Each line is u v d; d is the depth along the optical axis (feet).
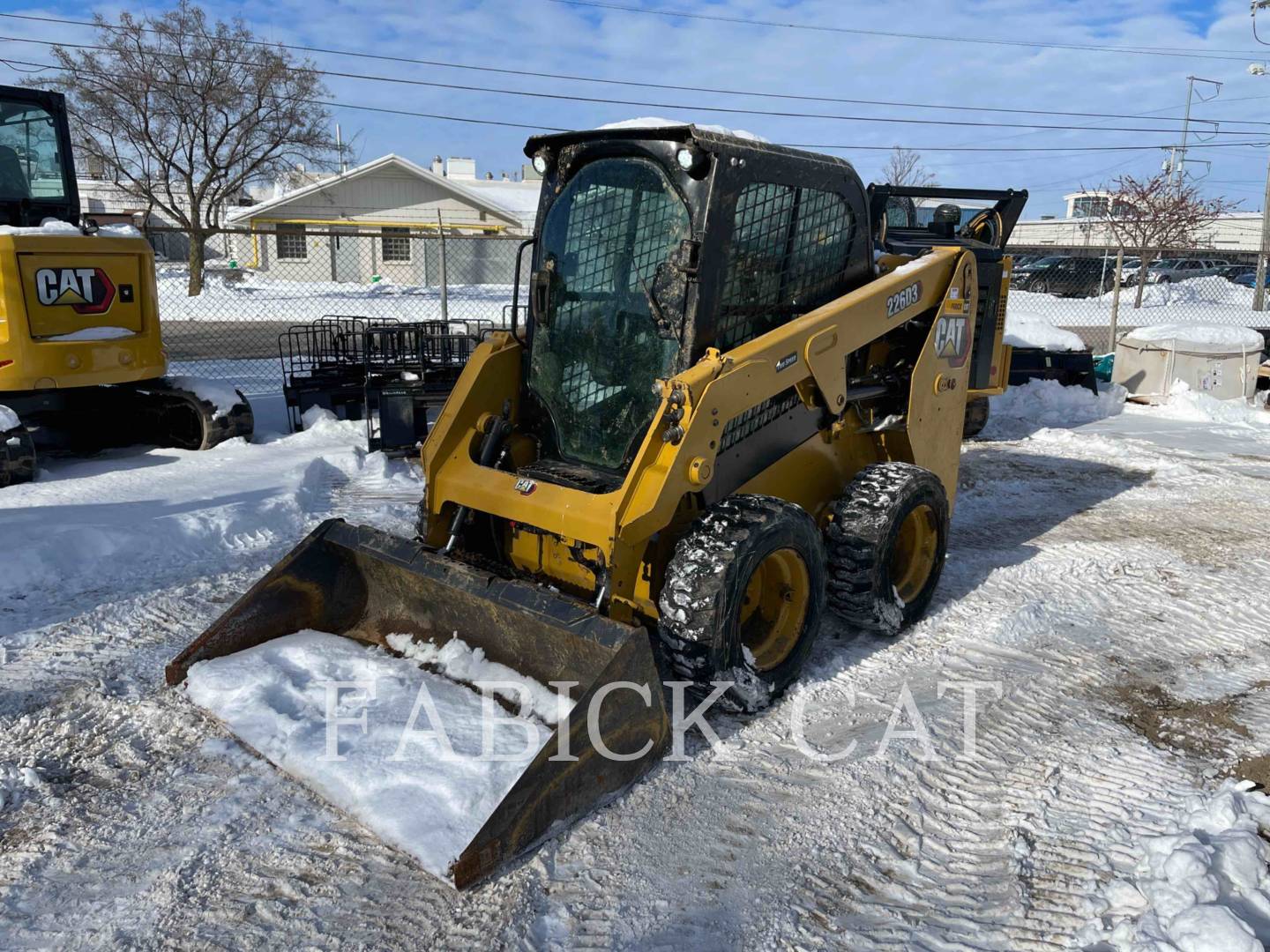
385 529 19.17
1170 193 86.79
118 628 14.48
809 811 10.30
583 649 10.94
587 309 13.00
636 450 12.46
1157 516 22.24
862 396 14.40
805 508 14.37
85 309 22.30
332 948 8.25
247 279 103.40
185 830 9.75
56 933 8.39
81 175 114.01
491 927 8.48
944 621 15.49
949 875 9.36
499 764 10.24
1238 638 15.35
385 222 104.37
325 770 10.31
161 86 78.54
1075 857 9.57
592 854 9.50
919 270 14.65
